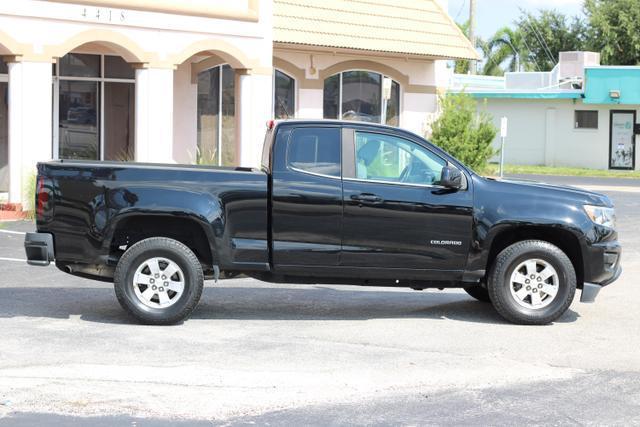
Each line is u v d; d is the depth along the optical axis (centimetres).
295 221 983
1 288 1187
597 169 4312
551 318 1002
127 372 778
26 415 669
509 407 708
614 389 762
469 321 1027
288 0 2475
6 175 2150
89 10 1950
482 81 4803
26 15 1861
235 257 979
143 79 2070
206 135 2423
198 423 659
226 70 2458
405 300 1166
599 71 4209
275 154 990
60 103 2208
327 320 1020
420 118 2889
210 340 902
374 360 837
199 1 2150
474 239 1002
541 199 1010
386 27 2661
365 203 988
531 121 4497
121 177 967
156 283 966
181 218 978
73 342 881
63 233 969
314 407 700
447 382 772
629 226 2075
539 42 6116
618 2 5625
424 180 1006
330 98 2658
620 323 1028
